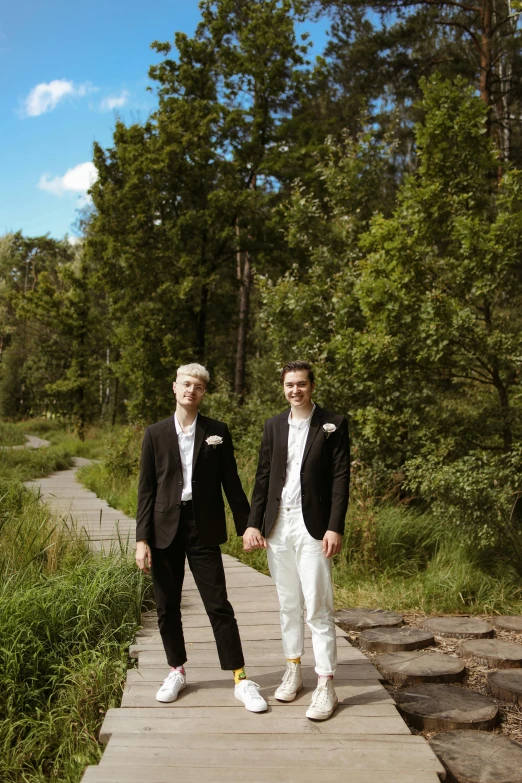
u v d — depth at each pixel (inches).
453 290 330.3
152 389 783.7
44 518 276.4
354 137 777.6
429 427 342.3
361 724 125.3
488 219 359.3
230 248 837.2
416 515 315.6
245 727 123.8
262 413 484.4
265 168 784.3
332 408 378.9
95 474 572.7
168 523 131.3
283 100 838.5
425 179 343.0
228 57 799.1
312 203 483.8
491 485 276.5
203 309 804.6
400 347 332.2
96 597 181.9
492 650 174.4
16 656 153.7
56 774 131.3
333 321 408.8
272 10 784.3
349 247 454.0
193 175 775.1
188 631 183.0
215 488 133.7
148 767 110.0
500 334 314.2
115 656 167.2
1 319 1738.4
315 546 127.3
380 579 255.6
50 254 2108.8
